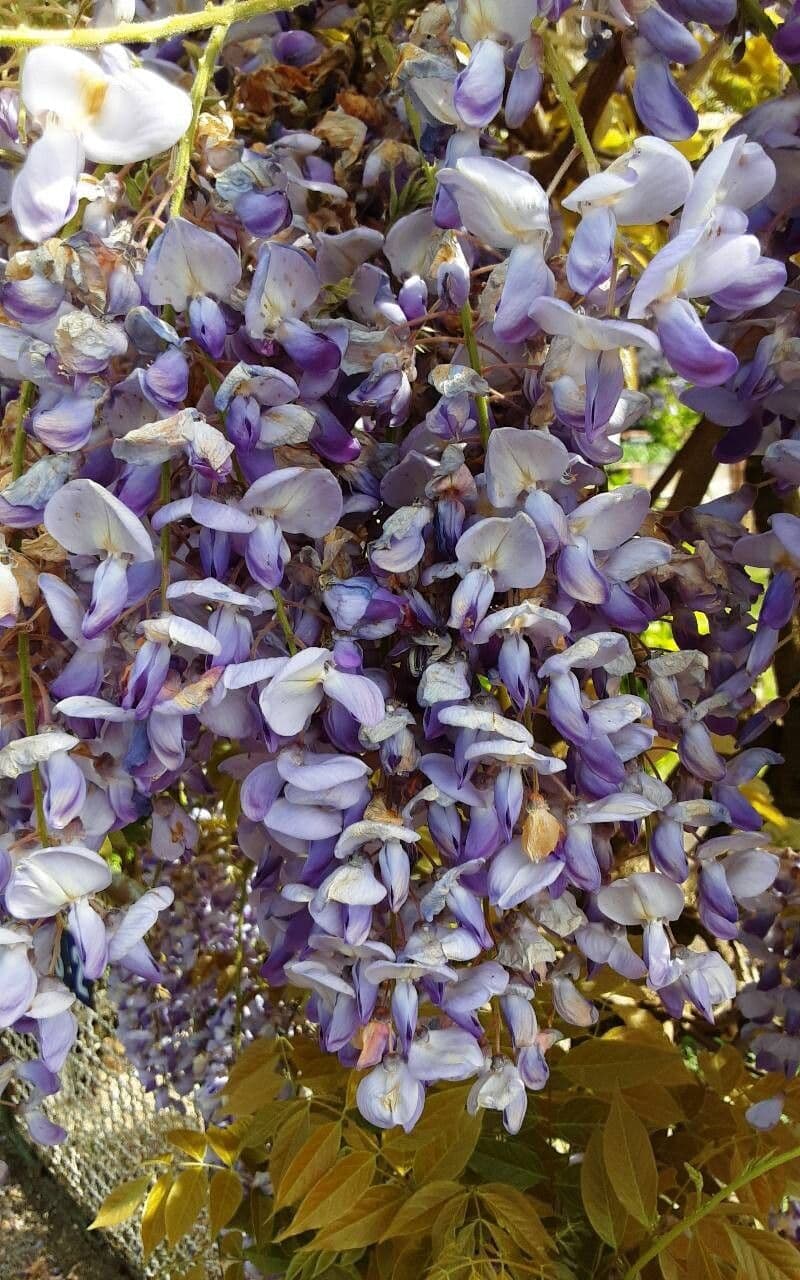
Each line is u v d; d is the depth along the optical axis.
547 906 0.34
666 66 0.31
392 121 0.39
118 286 0.30
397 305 0.33
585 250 0.29
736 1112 0.43
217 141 0.33
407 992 0.32
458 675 0.31
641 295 0.28
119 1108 0.96
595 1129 0.43
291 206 0.35
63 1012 0.32
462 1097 0.42
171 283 0.30
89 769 0.34
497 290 0.31
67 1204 1.06
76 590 0.33
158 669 0.31
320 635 0.33
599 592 0.31
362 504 0.33
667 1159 0.44
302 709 0.32
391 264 0.35
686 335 0.28
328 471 0.31
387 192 0.38
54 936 0.32
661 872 0.35
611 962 0.35
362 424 0.34
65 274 0.30
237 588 0.33
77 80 0.28
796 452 0.32
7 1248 1.03
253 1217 0.50
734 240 0.28
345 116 0.37
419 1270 0.42
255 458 0.31
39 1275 1.02
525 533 0.30
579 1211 0.44
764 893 0.41
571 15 0.30
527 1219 0.41
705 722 0.37
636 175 0.28
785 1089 0.42
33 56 0.28
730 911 0.36
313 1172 0.41
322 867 0.33
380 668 0.34
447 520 0.32
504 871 0.32
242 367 0.30
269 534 0.31
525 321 0.29
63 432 0.30
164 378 0.29
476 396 0.32
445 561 0.32
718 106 0.45
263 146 0.37
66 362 0.29
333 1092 0.45
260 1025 0.60
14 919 0.32
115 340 0.30
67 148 0.28
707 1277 0.38
